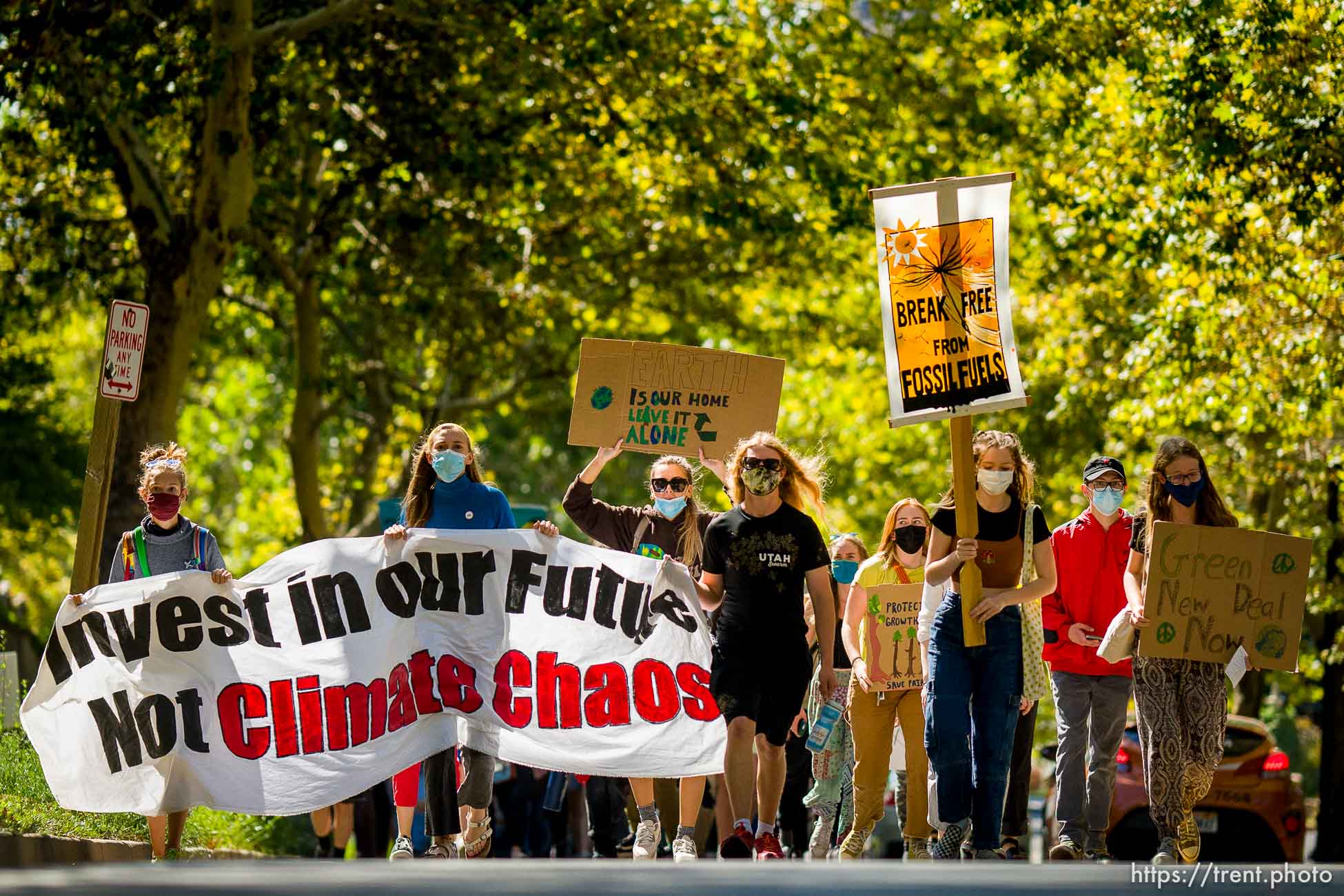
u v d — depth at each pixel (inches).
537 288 2908.5
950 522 922.1
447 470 1095.0
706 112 2373.3
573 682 1082.7
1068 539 1037.8
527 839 1604.3
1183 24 1710.1
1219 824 1660.9
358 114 2536.9
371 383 3292.3
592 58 2244.1
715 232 2532.0
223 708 1061.1
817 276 2827.3
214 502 5128.0
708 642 1088.8
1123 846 1674.5
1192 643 920.9
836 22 2728.8
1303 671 2603.3
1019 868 498.3
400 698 1075.3
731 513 911.0
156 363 2161.7
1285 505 2544.3
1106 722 1035.3
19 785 1063.6
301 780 1059.3
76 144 2165.4
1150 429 2309.3
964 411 943.7
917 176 2596.0
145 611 1062.4
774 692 888.9
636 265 2812.5
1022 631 951.0
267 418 4596.5
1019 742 1119.6
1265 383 1969.7
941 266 963.3
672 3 2335.1
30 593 4269.2
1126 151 2034.9
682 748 1076.5
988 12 1961.1
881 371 3425.2
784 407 3794.3
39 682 1055.6
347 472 3786.9
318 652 1075.3
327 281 2839.6
